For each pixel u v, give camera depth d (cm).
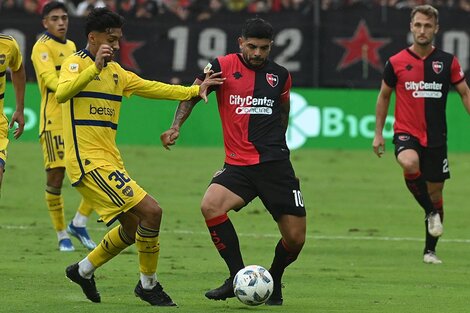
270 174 2430
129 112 6325
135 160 5756
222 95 2475
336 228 4050
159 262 3186
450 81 3353
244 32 2453
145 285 2419
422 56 3334
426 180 3359
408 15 6181
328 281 2912
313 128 6281
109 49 2311
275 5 6644
